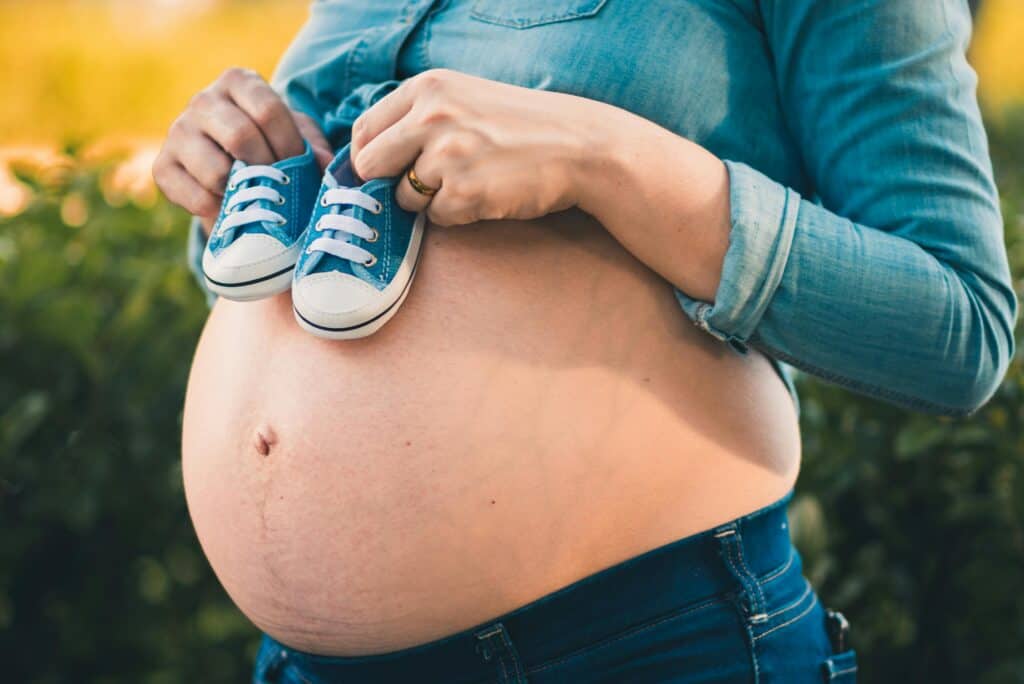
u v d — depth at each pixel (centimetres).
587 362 101
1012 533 168
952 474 170
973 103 99
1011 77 568
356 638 107
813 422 172
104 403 201
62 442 203
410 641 105
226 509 113
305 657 113
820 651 107
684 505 101
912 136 96
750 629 101
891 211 97
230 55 872
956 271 96
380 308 99
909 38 95
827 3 98
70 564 215
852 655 111
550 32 106
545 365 101
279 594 110
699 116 103
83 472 203
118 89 786
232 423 113
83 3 907
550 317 102
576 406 100
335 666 110
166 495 205
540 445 100
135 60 824
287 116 117
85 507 202
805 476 173
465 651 103
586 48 104
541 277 104
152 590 219
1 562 207
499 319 103
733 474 104
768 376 113
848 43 97
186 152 118
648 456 101
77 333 194
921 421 163
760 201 94
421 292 105
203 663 222
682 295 102
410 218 103
